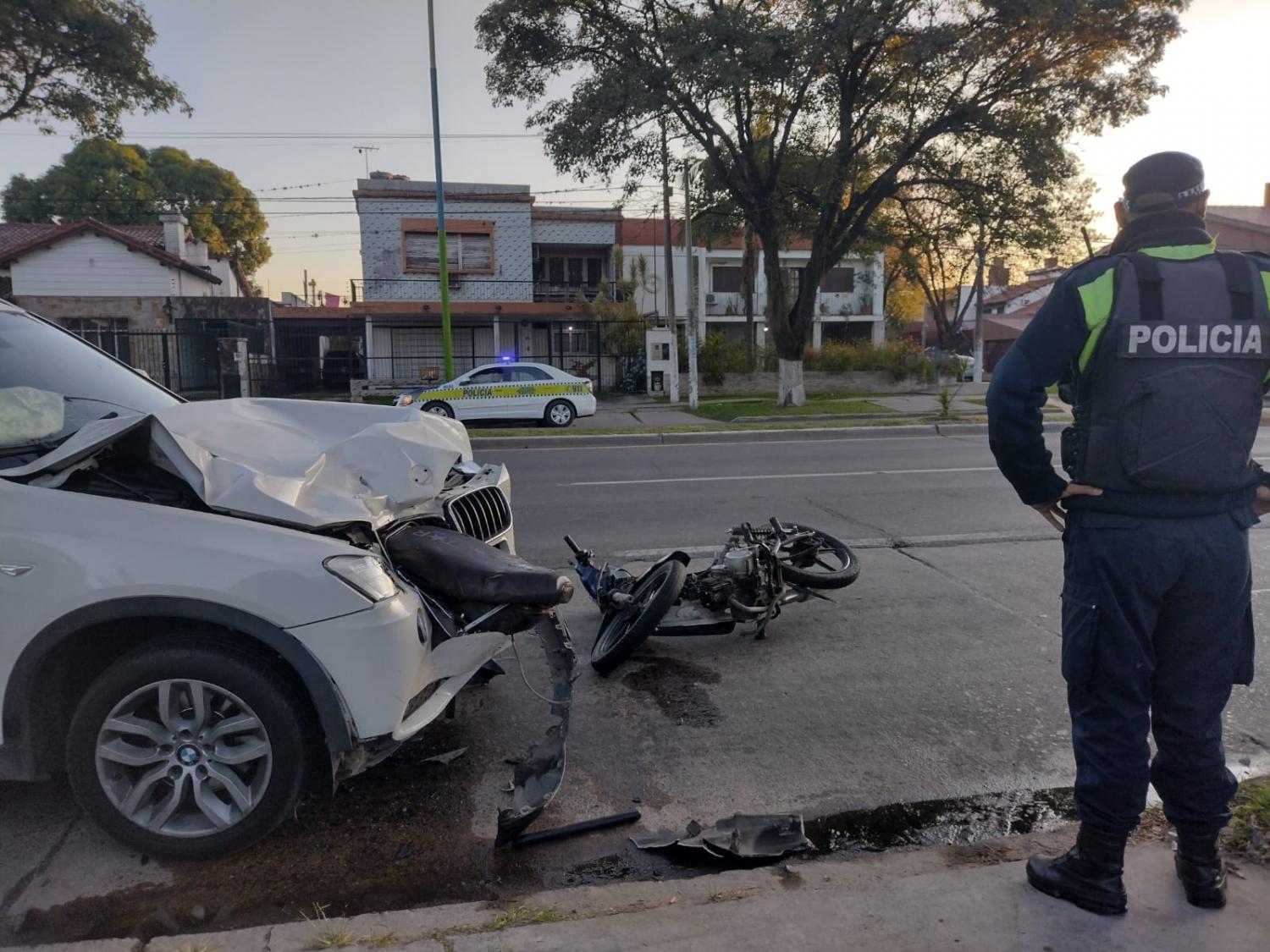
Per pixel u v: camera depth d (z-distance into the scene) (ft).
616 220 110.11
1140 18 54.39
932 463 39.73
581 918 8.20
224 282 123.54
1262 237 102.53
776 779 11.73
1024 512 28.27
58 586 8.98
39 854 9.86
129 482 10.03
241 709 9.37
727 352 93.50
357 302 103.45
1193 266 7.48
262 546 9.18
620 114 56.65
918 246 76.89
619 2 59.16
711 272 123.95
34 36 60.39
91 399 11.85
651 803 11.12
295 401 13.16
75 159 148.05
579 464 41.19
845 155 62.08
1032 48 57.57
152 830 9.52
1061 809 11.02
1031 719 13.44
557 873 9.68
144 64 65.77
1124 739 7.86
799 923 8.03
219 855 9.56
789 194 69.82
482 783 11.54
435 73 63.52
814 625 17.67
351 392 86.69
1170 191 7.75
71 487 9.71
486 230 103.35
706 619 15.83
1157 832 9.56
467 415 63.57
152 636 9.78
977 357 114.11
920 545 23.93
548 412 64.28
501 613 10.50
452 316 98.43
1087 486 7.72
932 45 53.26
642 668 15.58
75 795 9.54
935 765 12.09
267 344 94.94
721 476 36.45
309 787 9.95
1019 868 8.93
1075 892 8.20
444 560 10.64
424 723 9.88
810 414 65.36
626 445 49.65
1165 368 7.35
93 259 96.37
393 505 11.13
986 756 12.35
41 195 149.28
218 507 9.55
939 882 8.69
